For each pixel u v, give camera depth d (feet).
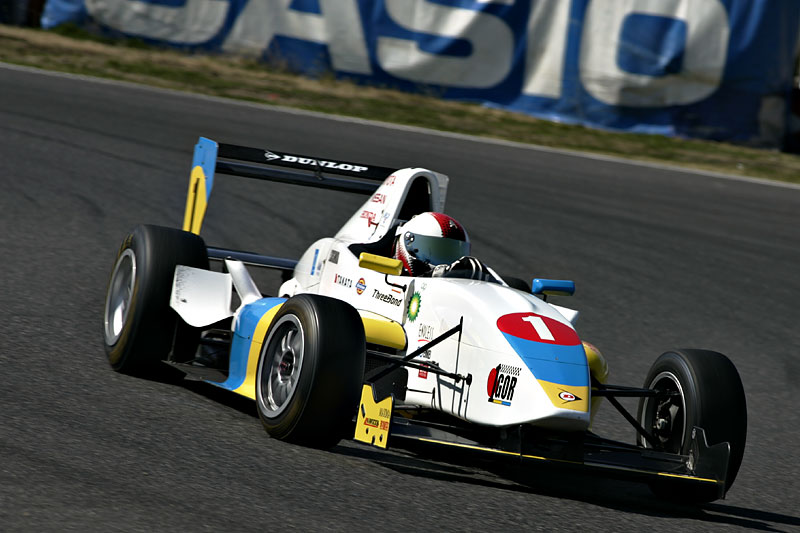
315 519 42.11
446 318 57.93
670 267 137.39
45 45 248.73
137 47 264.93
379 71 259.80
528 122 249.75
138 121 183.01
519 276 120.57
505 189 172.76
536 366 52.44
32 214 116.67
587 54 250.98
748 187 213.46
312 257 73.00
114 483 42.88
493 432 56.75
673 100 250.78
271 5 261.03
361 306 65.21
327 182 83.61
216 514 40.88
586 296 116.88
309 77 261.65
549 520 47.91
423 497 48.19
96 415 53.67
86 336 73.82
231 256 75.36
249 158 81.66
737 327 113.19
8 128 160.86
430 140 211.41
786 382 93.76
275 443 54.08
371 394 51.88
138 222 120.67
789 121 261.24
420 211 71.82
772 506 59.11
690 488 55.21
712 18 246.27
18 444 46.16
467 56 257.96
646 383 62.34
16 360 63.16
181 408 58.75
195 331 67.87
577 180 193.26
